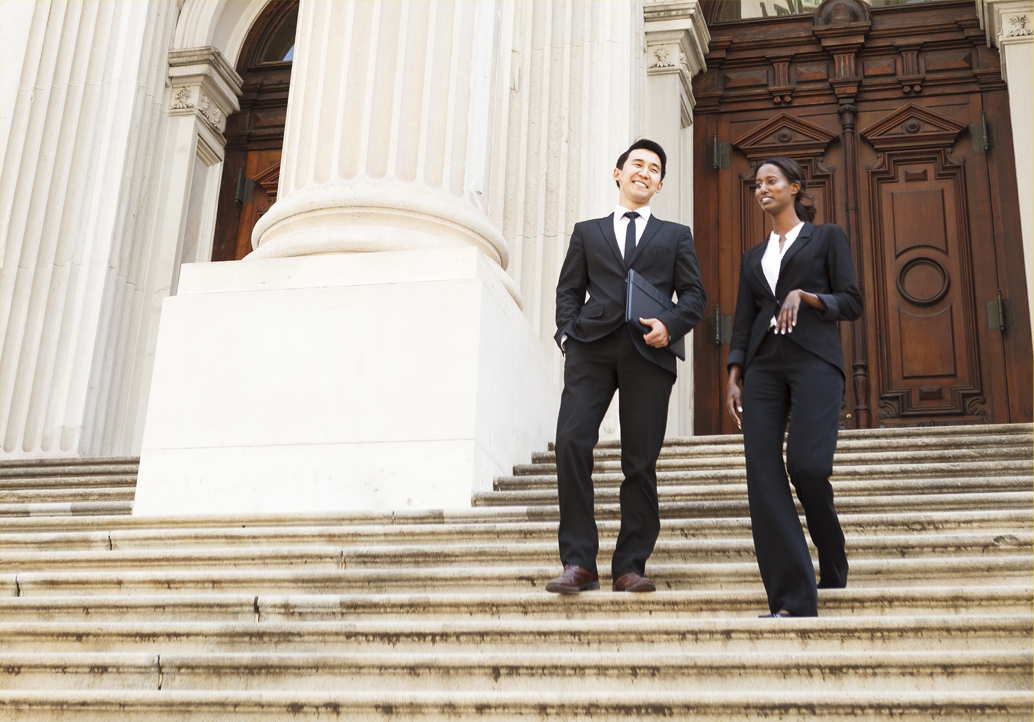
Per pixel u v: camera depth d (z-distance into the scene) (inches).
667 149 378.0
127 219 378.6
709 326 383.2
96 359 353.1
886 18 395.9
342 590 155.8
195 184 435.5
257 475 207.2
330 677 125.2
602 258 152.5
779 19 407.2
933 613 130.1
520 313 242.1
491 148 251.4
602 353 147.5
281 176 246.4
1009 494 165.3
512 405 228.7
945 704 103.0
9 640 142.9
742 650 123.0
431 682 122.6
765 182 151.9
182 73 433.7
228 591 157.8
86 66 385.7
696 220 394.9
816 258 145.9
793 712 106.2
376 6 245.1
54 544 181.2
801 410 137.3
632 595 137.4
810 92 395.9
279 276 221.0
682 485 193.5
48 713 122.3
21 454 339.9
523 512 179.2
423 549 162.1
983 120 375.6
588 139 332.8
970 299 361.1
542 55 343.9
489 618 140.2
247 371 214.4
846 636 121.1
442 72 243.4
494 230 238.5
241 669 127.3
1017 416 347.6
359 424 206.5
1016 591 127.9
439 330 209.5
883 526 160.1
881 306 366.6
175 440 212.7
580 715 110.7
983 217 368.2
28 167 370.9
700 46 401.7
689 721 108.0
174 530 178.9
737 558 156.9
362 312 213.6
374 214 229.5
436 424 203.5
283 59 475.5
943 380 356.5
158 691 121.3
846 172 381.4
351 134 237.1
